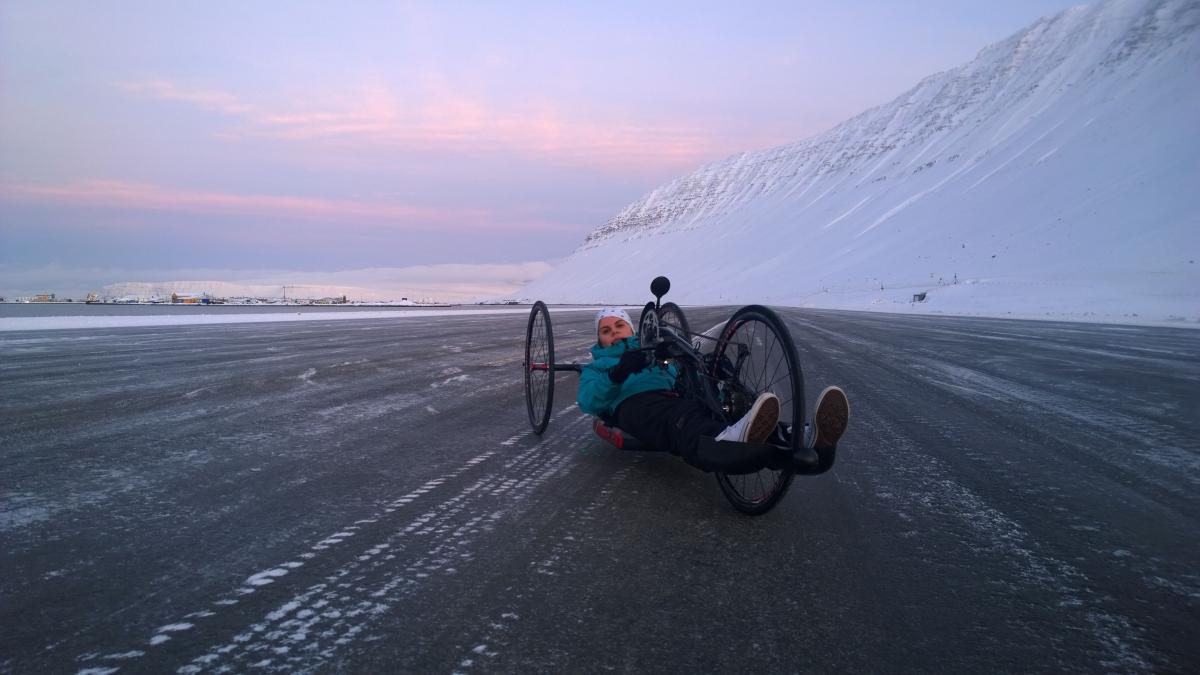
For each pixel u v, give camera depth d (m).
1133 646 2.54
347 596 2.77
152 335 15.50
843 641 2.51
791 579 3.03
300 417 6.35
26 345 12.78
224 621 2.55
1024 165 96.50
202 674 2.21
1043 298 44.28
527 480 4.44
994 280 54.88
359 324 21.72
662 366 4.66
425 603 2.72
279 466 4.68
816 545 3.44
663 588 2.90
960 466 5.03
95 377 8.69
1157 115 87.00
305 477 4.43
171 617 2.58
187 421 6.11
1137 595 2.96
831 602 2.82
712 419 4.04
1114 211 65.62
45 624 2.52
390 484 4.30
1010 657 2.44
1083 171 81.88
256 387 8.06
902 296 60.28
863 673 2.31
